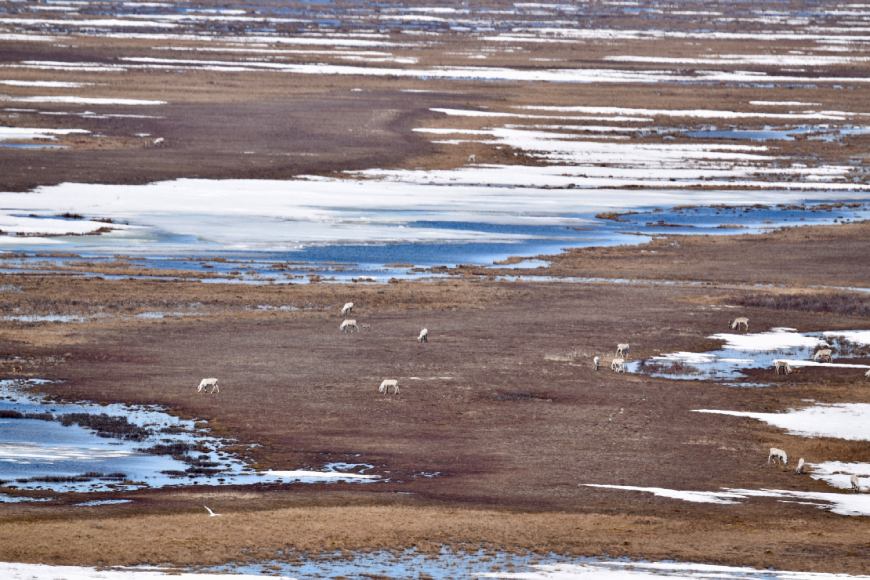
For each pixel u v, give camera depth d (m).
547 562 101.25
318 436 148.88
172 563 97.75
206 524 109.62
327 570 97.19
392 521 112.69
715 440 152.50
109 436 144.75
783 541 111.19
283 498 120.69
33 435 143.75
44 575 90.94
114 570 94.50
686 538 111.06
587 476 134.62
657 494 128.12
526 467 137.75
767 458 145.88
